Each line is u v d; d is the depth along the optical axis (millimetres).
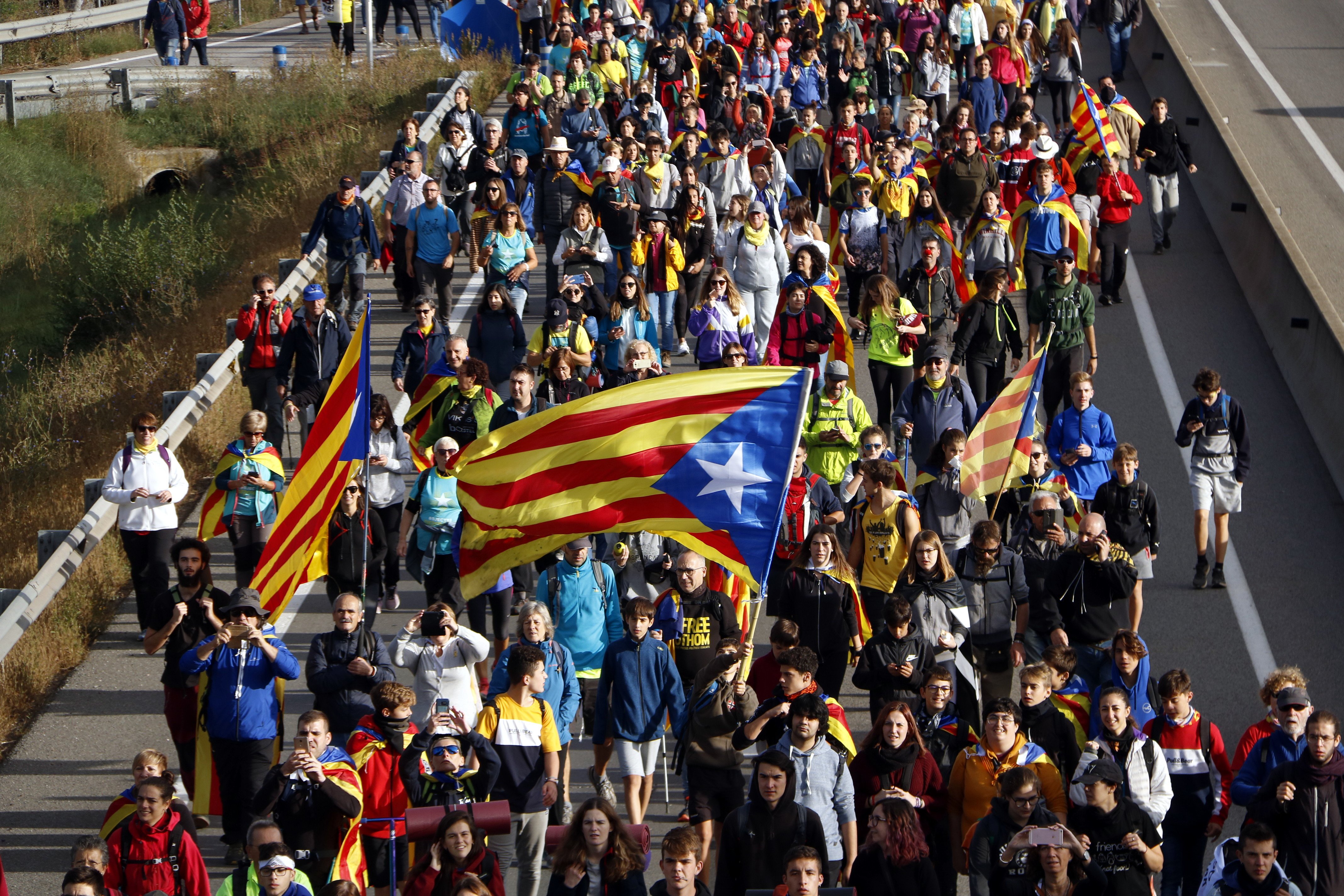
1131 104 119250
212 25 196375
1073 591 46375
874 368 64812
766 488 38250
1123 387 74188
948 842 38094
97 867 34719
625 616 41938
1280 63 132000
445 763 38344
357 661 42938
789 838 35125
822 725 37219
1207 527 57438
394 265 87438
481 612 52156
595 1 124688
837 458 56250
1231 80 127500
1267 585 58281
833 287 65750
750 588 44719
